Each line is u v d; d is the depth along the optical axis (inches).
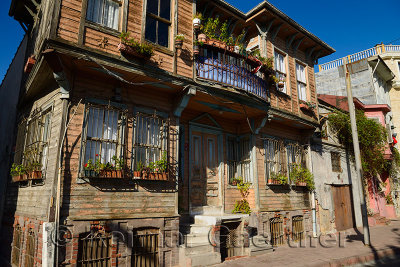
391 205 798.5
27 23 448.5
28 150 320.2
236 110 406.9
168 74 307.4
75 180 256.1
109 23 289.7
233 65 374.6
